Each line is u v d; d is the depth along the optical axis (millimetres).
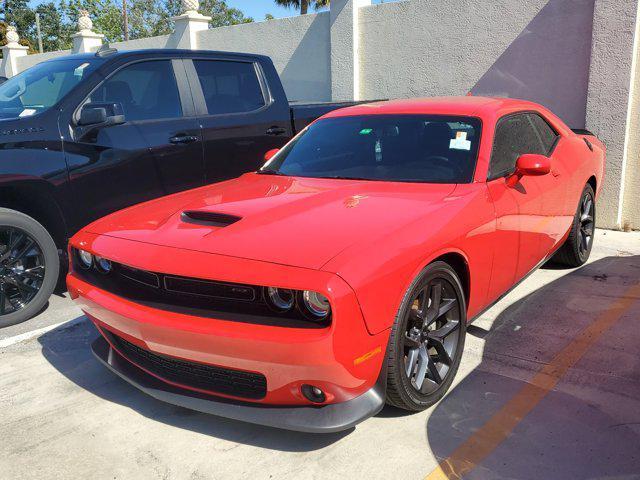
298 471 2508
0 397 3189
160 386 2830
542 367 3361
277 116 5793
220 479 2480
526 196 3695
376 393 2555
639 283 4676
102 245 2916
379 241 2549
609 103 6336
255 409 2559
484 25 7500
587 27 6652
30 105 4652
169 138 4914
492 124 3652
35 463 2613
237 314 2461
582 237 5086
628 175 6504
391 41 8516
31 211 4371
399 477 2449
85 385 3312
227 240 2650
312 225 2730
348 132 3967
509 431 2746
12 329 4113
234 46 11023
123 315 2670
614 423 2789
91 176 4453
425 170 3477
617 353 3502
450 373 3016
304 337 2291
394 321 2549
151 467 2572
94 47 14477
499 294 3605
